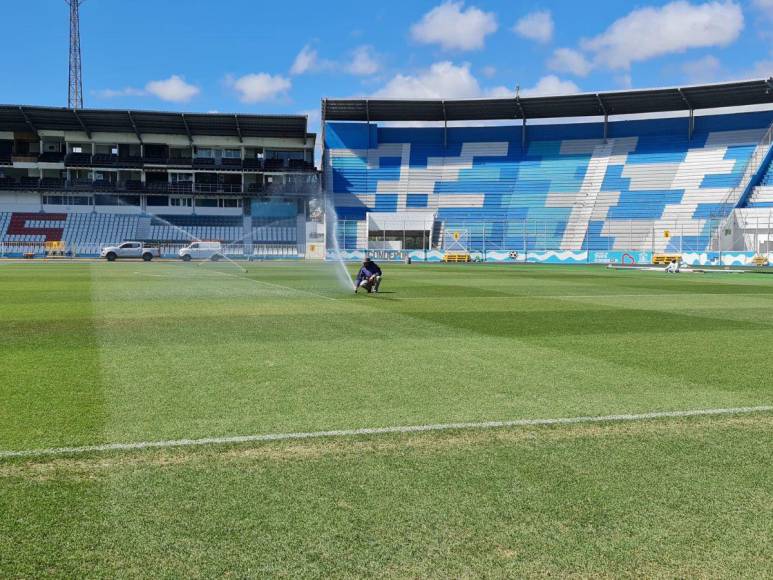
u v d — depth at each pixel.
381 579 3.13
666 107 63.06
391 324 12.50
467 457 4.84
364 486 4.25
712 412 6.14
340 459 4.77
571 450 5.02
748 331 11.78
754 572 3.22
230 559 3.31
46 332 11.10
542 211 62.75
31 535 3.54
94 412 5.97
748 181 56.56
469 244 61.75
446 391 6.93
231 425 5.59
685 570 3.24
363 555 3.36
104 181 67.06
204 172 69.19
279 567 3.24
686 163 61.34
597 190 62.38
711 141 62.19
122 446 5.00
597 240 58.97
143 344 9.90
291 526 3.67
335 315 13.97
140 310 14.65
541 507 3.95
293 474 4.46
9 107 61.62
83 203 67.75
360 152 69.25
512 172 66.25
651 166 62.31
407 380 7.47
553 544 3.49
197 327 11.85
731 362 8.70
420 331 11.55
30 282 24.48
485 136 69.75
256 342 10.17
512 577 3.16
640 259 54.25
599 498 4.09
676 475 4.50
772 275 34.97
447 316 13.95
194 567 3.23
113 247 53.72
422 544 3.48
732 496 4.14
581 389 7.07
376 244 61.88
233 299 17.62
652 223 57.72
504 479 4.39
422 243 63.69
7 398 6.48
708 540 3.55
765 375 7.86
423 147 69.69
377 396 6.68
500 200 64.44
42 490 4.15
